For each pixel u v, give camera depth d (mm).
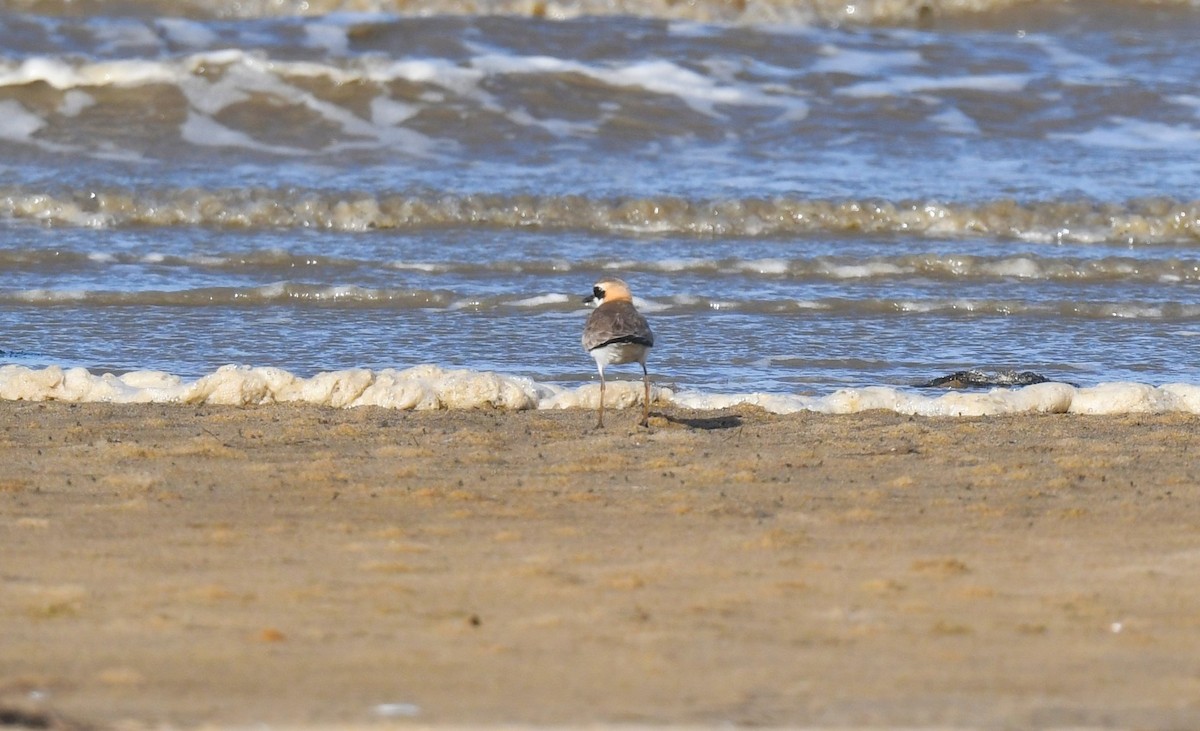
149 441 25156
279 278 44500
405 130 61500
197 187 53094
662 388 29938
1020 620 15727
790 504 21219
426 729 12289
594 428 26984
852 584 17078
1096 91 65938
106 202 51812
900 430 26781
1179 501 21484
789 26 72875
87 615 15672
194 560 17938
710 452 24828
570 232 51250
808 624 15547
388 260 46750
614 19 71875
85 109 61688
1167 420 28281
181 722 12359
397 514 20438
